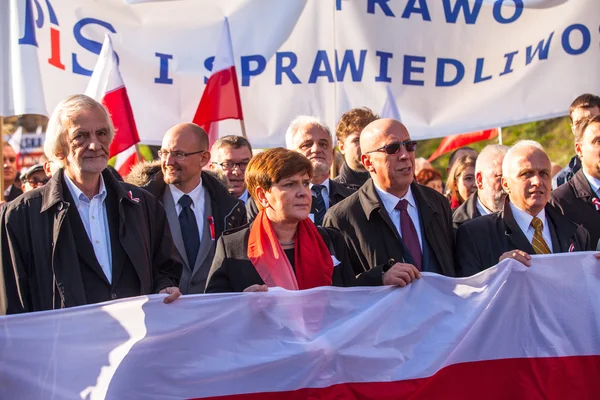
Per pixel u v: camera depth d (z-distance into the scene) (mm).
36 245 4293
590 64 7383
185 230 5777
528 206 5000
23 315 4102
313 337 4387
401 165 5039
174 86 7172
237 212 5852
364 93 7379
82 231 4395
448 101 7434
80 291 4305
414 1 7355
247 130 7340
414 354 4512
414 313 4543
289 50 7336
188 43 7195
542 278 4719
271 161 4379
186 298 4262
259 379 4324
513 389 4637
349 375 4418
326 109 7375
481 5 7387
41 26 6637
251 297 4297
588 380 4707
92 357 4160
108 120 4504
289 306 4348
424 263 5039
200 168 5871
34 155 12773
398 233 5051
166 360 4230
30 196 4375
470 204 6457
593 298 4754
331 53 7340
